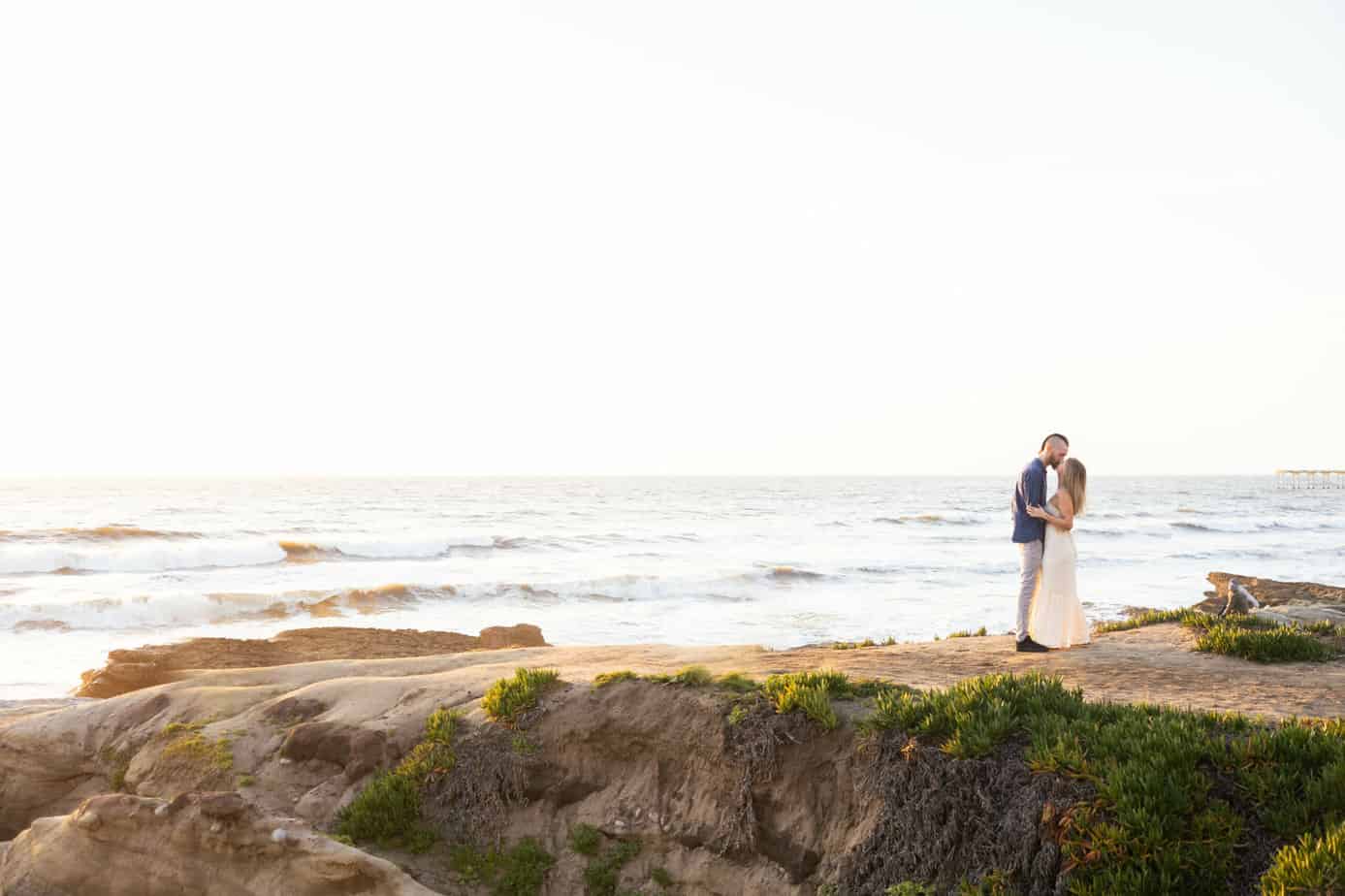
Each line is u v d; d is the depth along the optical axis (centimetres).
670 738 948
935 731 811
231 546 4769
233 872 876
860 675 1055
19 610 3098
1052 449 1270
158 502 10706
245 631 3042
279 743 1144
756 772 877
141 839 915
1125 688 977
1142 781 682
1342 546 6272
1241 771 685
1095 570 4947
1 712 1692
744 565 4822
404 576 4275
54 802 1237
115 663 1859
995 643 1379
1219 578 3147
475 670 1263
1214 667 1090
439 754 1012
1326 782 649
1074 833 680
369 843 959
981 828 738
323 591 3509
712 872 865
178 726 1226
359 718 1134
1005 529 7631
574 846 934
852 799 830
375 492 14975
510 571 4506
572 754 993
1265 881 601
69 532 5572
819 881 803
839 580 4409
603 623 3281
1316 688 962
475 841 960
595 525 7912
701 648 1451
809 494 16000
